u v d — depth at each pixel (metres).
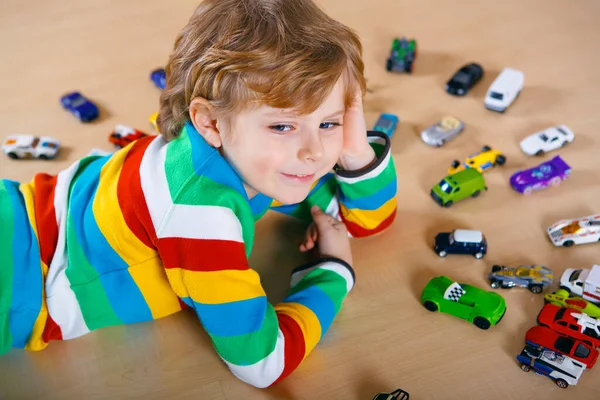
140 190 0.77
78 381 0.85
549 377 0.81
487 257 0.96
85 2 1.57
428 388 0.81
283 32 0.66
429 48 1.37
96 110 1.25
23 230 0.83
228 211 0.74
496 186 1.07
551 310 0.85
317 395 0.81
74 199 0.83
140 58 1.40
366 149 0.90
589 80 1.27
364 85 0.77
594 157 1.11
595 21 1.42
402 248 0.99
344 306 0.91
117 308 0.85
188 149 0.76
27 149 1.16
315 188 1.00
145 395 0.83
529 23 1.43
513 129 1.18
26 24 1.52
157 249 0.78
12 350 0.89
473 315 0.86
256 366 0.77
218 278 0.73
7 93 1.33
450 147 1.15
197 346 0.88
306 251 1.00
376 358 0.85
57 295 0.82
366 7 1.50
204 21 0.71
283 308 0.82
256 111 0.68
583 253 0.96
